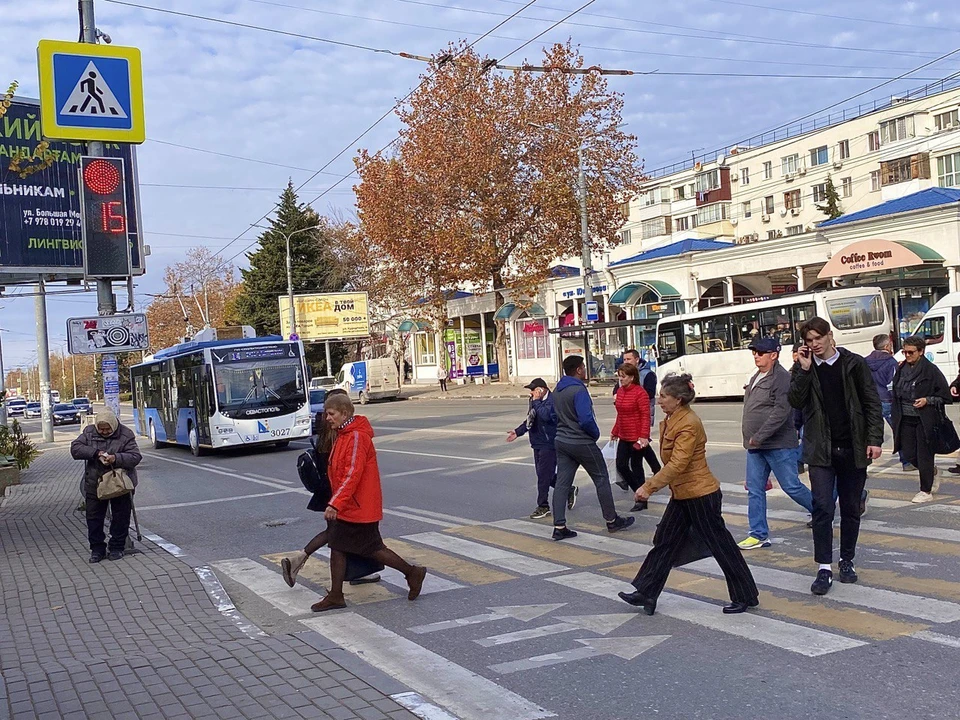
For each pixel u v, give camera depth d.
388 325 61.78
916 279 27.14
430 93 37.84
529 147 38.06
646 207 67.69
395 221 39.19
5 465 17.98
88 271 11.79
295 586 7.93
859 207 52.97
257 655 5.71
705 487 6.09
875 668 4.90
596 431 9.03
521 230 38.88
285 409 22.47
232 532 11.11
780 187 58.38
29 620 7.00
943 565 6.98
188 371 23.78
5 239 22.05
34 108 22.55
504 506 11.49
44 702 4.98
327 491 7.34
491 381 54.72
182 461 22.59
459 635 6.08
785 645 5.38
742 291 37.19
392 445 21.38
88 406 71.81
